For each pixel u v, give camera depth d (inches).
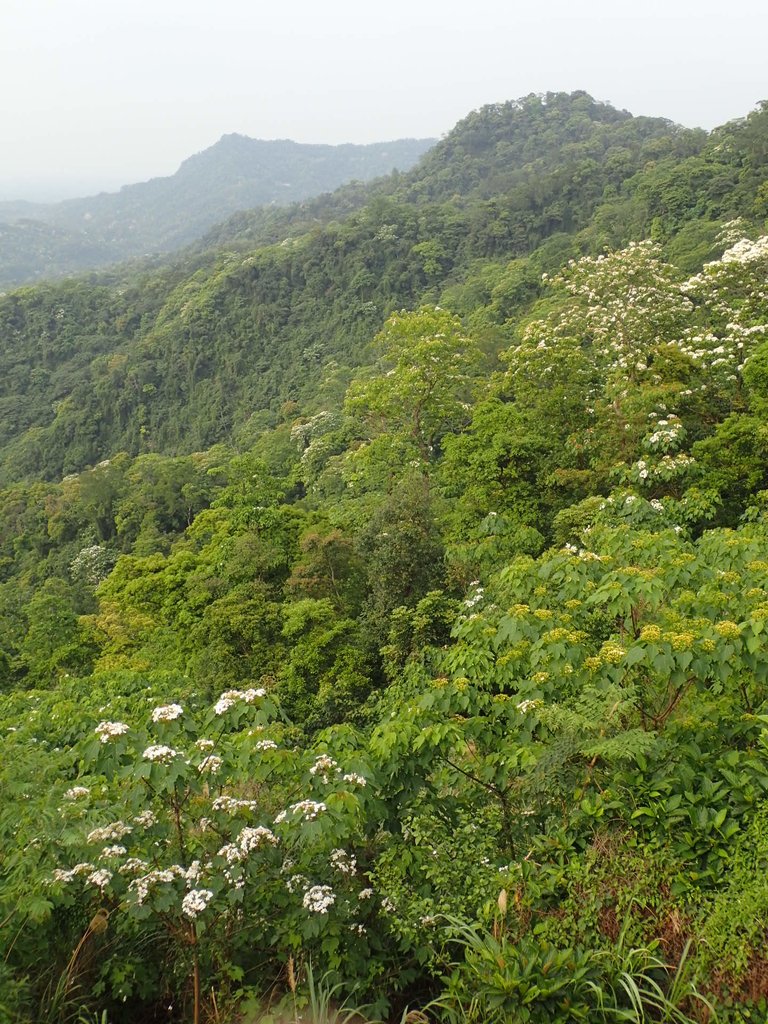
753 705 182.9
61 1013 121.0
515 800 162.4
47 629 693.9
